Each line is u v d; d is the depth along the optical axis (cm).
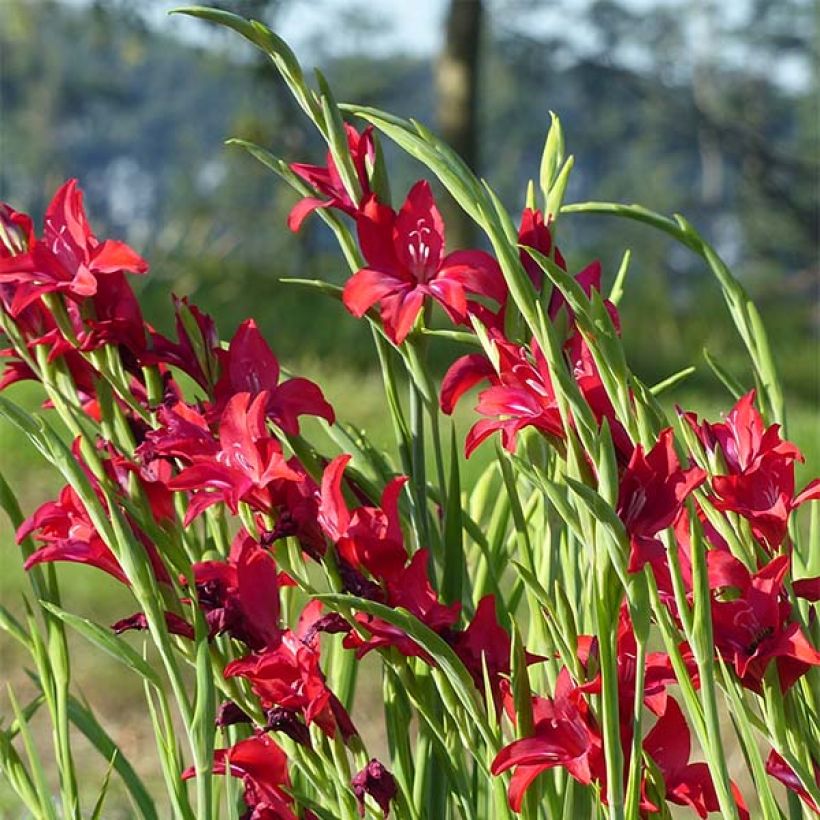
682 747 171
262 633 173
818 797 166
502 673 168
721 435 170
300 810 179
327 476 170
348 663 192
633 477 161
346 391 700
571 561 179
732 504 168
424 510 179
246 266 1003
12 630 181
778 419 179
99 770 307
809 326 1170
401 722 177
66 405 176
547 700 168
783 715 167
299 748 176
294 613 201
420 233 172
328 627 171
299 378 175
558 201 176
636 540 160
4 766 181
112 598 420
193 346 175
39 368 177
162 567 174
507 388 166
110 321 174
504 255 162
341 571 170
